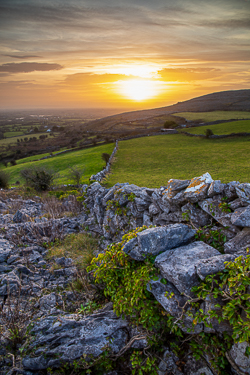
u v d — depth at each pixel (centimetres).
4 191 1873
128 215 645
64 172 3728
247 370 262
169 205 490
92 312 418
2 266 567
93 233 814
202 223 418
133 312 365
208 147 4041
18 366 341
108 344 348
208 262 311
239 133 4622
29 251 664
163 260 353
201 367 307
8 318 405
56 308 437
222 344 295
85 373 333
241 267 276
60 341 362
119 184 752
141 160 3612
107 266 423
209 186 407
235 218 344
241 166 2527
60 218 984
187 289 306
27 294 479
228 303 271
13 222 959
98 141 7050
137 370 330
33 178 2233
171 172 2692
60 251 676
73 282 515
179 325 315
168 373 317
